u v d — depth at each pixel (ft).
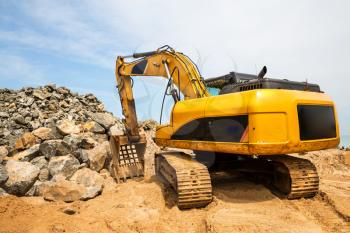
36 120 37.06
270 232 13.47
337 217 15.79
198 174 17.40
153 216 16.46
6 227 15.29
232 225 14.16
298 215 15.71
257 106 16.14
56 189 20.02
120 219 16.02
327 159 34.91
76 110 42.98
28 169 21.59
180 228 14.96
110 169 26.37
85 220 16.30
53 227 15.07
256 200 18.35
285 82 18.02
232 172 24.81
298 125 16.55
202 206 17.38
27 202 19.53
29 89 46.29
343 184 24.26
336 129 18.86
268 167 21.17
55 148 25.49
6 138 31.50
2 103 41.24
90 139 28.14
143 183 22.52
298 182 18.16
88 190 20.33
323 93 19.03
